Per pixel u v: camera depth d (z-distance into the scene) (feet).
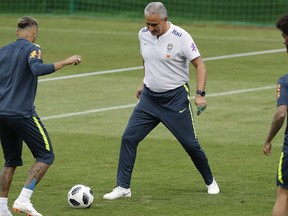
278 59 206.08
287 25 67.36
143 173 101.45
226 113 140.87
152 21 85.97
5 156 82.79
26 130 80.53
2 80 80.69
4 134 81.51
